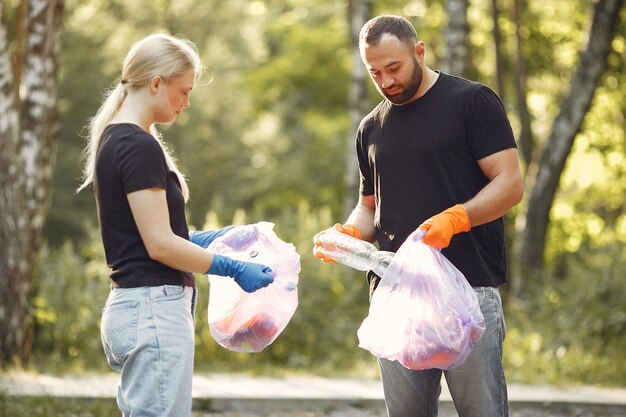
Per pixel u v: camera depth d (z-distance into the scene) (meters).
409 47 6.85
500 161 6.80
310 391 13.46
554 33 28.31
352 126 23.78
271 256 7.00
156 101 6.40
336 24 43.75
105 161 6.29
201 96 49.28
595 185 30.86
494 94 6.97
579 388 15.09
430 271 6.61
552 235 31.14
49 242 44.44
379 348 6.76
